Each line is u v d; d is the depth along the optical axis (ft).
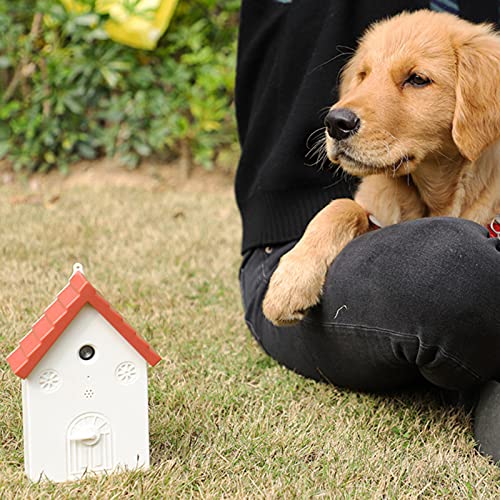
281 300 3.87
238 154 9.04
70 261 5.93
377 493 3.50
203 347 4.65
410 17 4.23
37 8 8.41
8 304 5.01
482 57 4.00
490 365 3.63
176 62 9.07
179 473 3.57
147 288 5.43
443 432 3.87
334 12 4.50
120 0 8.08
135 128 8.84
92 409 3.49
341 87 4.38
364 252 3.71
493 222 4.05
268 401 4.12
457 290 3.47
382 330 3.66
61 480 3.48
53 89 8.53
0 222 6.93
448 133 4.07
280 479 3.57
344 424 3.95
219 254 6.26
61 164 8.85
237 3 8.84
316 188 4.50
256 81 4.90
